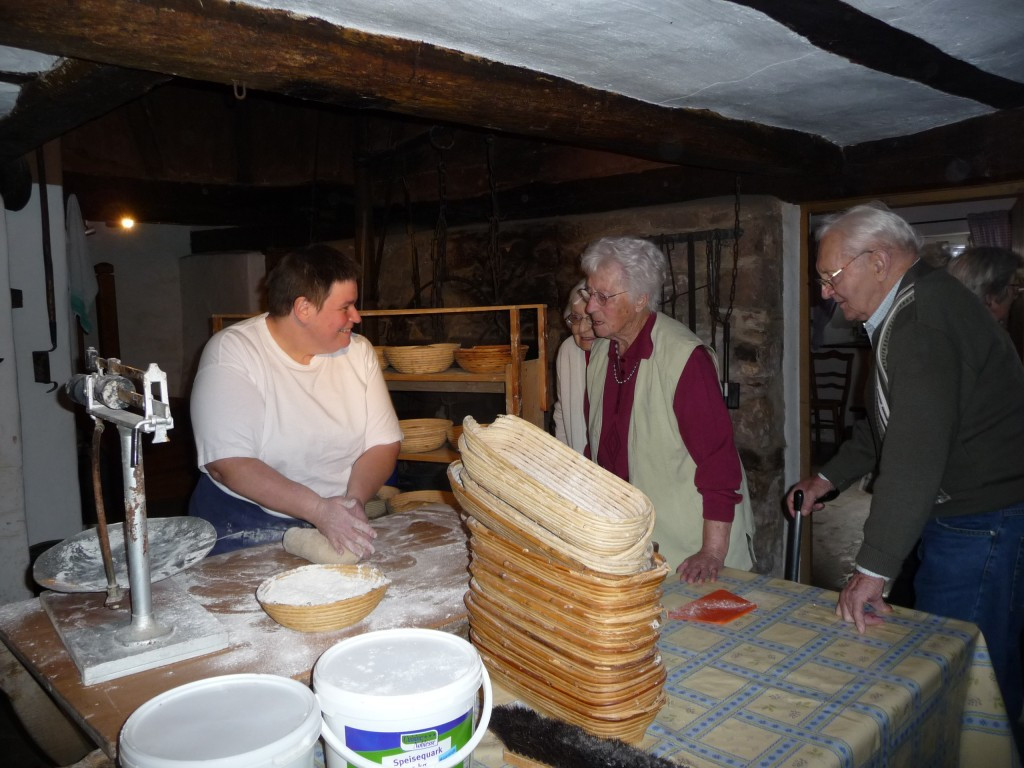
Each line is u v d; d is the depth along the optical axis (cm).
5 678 123
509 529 95
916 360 141
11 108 219
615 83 204
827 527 438
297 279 178
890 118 253
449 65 174
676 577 150
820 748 89
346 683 80
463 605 124
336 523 150
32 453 341
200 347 645
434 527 171
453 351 328
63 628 115
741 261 318
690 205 329
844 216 160
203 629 111
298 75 153
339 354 201
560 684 93
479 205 388
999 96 226
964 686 119
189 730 71
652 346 185
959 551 167
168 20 132
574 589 89
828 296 165
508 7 149
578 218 359
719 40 171
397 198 422
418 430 326
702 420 174
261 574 144
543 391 312
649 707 91
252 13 142
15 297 329
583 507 96
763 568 326
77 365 463
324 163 455
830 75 200
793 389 334
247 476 170
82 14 125
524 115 194
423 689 78
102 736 87
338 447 199
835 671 108
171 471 562
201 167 443
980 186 278
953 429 140
